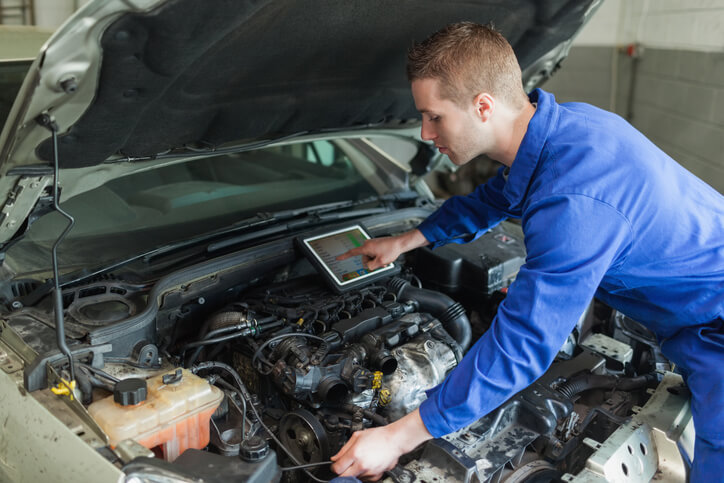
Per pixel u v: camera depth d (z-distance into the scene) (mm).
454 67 1483
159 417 1498
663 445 1867
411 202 2926
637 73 5953
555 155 1532
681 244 1604
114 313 1811
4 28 2617
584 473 1675
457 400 1443
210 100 1786
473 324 2557
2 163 1528
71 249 2129
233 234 2336
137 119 1657
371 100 2266
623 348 2395
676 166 1728
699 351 1714
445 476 1658
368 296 2217
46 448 1536
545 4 2012
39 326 1738
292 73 1871
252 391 1971
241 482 1371
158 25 1320
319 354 1847
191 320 2061
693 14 4992
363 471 1494
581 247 1435
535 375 1470
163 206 2480
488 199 2105
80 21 1259
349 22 1704
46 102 1382
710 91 4816
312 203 2738
